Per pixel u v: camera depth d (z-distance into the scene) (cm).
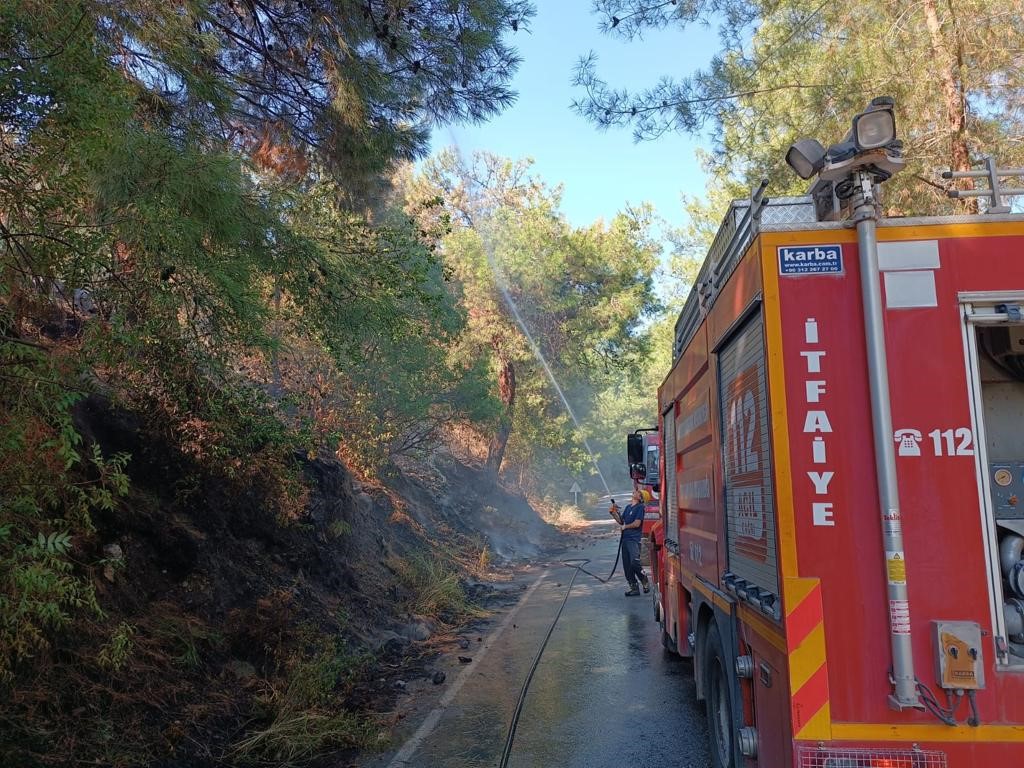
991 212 347
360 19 741
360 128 772
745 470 385
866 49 948
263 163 823
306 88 799
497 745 597
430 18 791
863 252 313
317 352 1151
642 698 706
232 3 730
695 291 593
